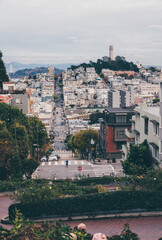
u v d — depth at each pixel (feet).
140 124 162.81
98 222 79.77
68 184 103.35
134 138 182.60
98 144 352.28
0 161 153.28
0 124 172.35
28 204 80.89
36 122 270.67
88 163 227.40
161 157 132.87
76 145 357.61
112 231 74.13
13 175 143.54
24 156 179.93
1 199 103.35
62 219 81.41
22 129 184.34
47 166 215.31
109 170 200.03
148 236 70.03
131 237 50.06
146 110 158.51
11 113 201.57
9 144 158.71
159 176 88.53
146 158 146.20
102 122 296.10
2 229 44.98
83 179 120.16
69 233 38.19
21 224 41.70
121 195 82.02
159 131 130.52
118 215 81.82
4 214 88.12
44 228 43.04
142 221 79.05
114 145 272.10
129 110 279.49
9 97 264.72
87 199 81.56
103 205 81.71
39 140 272.10
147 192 82.38
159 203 82.12
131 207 81.97
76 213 81.46
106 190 97.55
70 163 227.20
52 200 81.35
